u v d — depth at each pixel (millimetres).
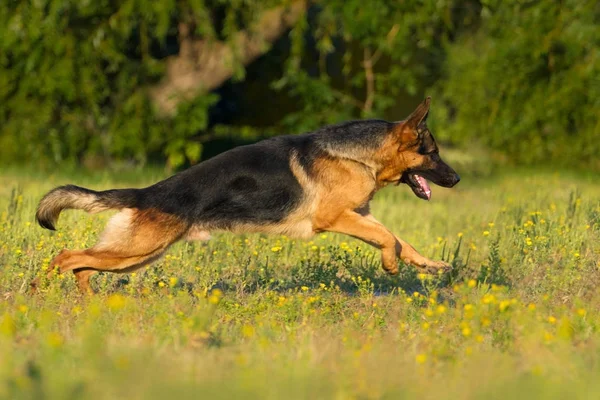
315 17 32062
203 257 13539
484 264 13656
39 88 26875
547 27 29188
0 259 12875
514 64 29688
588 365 7848
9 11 26266
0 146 27219
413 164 11953
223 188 11172
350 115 29391
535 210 17047
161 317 8961
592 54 29328
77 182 24344
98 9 26609
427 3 27172
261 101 35031
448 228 17766
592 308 10430
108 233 11117
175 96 27953
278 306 10180
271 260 13797
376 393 6875
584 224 15328
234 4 27219
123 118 27766
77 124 27641
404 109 35188
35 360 7430
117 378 6918
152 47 31250
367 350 8062
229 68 27594
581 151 29422
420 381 7238
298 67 28531
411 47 29438
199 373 7125
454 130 31297
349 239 15680
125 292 11656
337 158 11555
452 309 10172
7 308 9953
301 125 28922
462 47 31828
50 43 26484
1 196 19547
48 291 10742
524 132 29922
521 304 10008
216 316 9883
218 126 33188
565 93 29172
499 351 8492
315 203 11523
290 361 7504
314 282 12445
